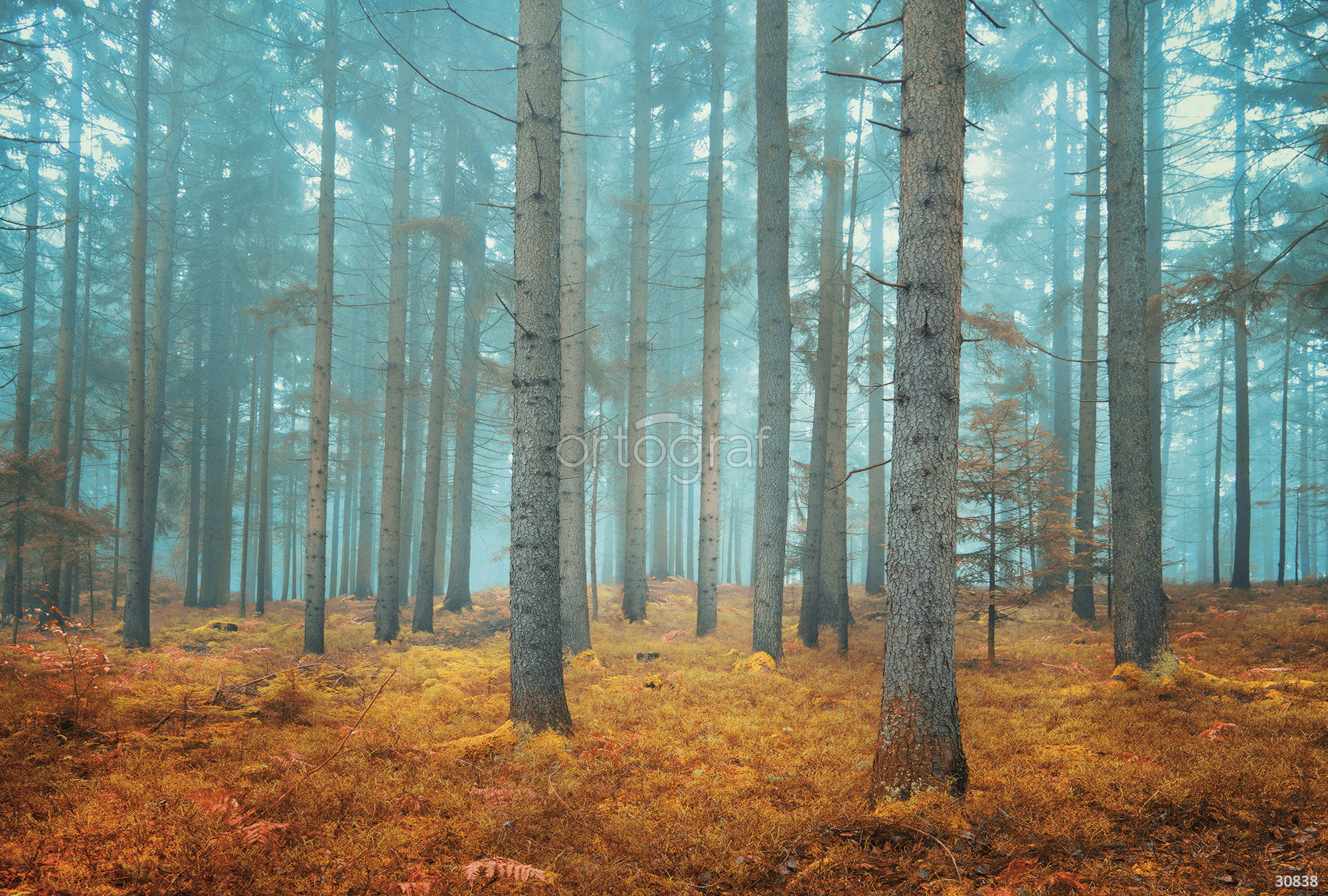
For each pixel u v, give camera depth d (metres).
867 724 7.76
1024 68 20.05
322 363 14.14
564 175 15.27
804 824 4.86
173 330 26.28
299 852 4.28
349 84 17.97
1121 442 9.98
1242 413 18.30
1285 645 10.34
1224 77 18.52
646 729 7.57
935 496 5.68
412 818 4.88
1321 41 15.51
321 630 13.52
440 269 18.03
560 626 7.63
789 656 12.60
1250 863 4.01
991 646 11.38
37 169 21.34
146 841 4.25
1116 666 9.70
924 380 5.77
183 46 20.11
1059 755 6.26
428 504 17.25
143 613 14.25
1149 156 17.81
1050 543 11.35
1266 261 18.92
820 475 14.23
